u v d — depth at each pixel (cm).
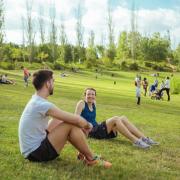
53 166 636
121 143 912
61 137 640
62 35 12344
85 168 636
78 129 643
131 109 2058
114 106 2169
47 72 644
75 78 6881
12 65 8238
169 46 13750
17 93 2680
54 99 2388
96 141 913
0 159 672
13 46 12962
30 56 10744
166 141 1002
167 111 2142
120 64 10862
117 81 6900
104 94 3306
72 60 12175
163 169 681
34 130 639
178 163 745
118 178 595
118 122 904
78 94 2991
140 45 13325
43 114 630
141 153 815
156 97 3306
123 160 734
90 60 11056
